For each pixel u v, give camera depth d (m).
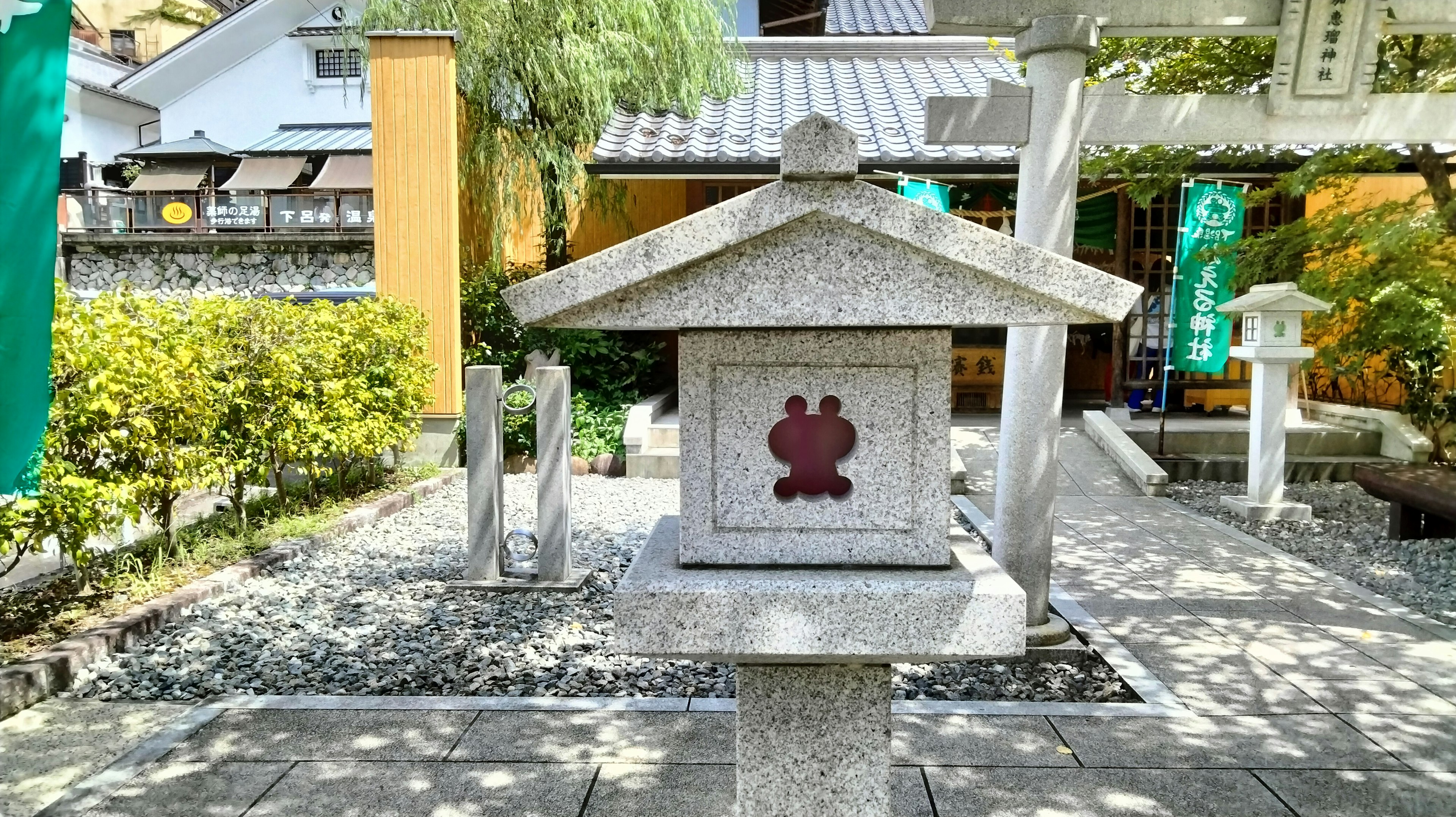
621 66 11.62
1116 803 3.21
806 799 2.44
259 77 19.05
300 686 4.30
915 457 2.26
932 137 4.84
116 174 19.31
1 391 3.68
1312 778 3.38
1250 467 8.55
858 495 2.27
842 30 17.16
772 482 2.27
